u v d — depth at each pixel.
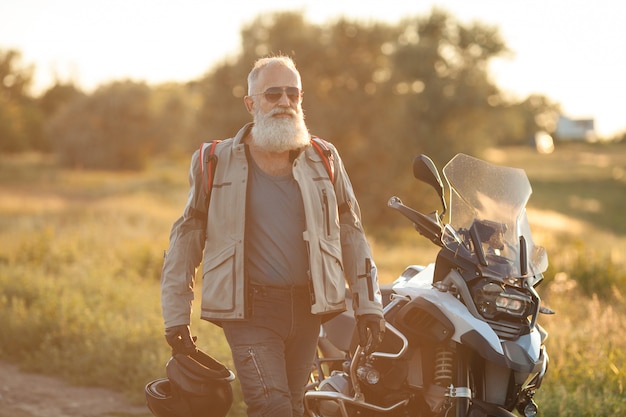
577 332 9.12
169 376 4.70
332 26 51.78
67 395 8.16
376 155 50.19
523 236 5.05
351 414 5.34
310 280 4.60
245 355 4.54
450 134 56.03
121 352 8.83
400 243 34.69
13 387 8.39
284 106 4.61
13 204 42.28
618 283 14.04
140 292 12.37
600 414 6.76
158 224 30.55
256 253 4.62
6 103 112.75
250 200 4.64
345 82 51.59
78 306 10.45
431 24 58.78
